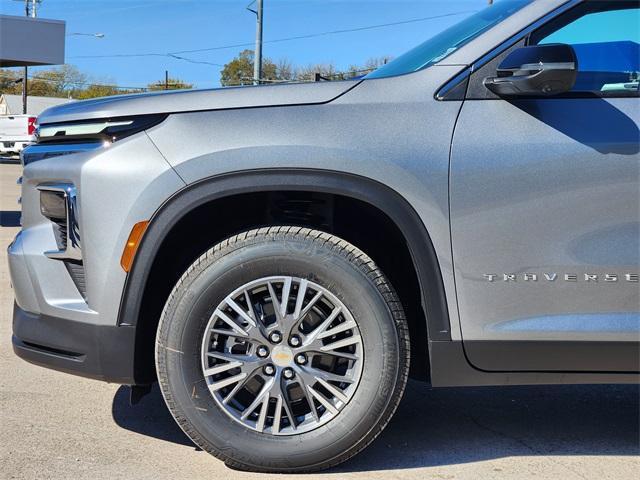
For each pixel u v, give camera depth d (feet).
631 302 8.67
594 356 8.74
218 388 8.73
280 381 8.73
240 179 8.52
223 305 8.70
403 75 9.05
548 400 12.19
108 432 10.18
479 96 8.78
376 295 8.60
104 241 8.59
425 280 8.64
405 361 8.74
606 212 8.56
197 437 8.79
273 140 8.54
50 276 9.15
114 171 8.59
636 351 8.70
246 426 8.76
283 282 8.68
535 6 9.00
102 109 8.87
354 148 8.52
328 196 9.09
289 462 8.77
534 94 8.55
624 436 10.59
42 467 8.96
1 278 20.35
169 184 8.51
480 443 10.23
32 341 9.20
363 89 8.89
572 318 8.68
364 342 8.66
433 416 11.35
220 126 8.64
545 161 8.57
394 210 8.55
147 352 9.08
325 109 8.73
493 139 8.63
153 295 9.00
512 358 8.76
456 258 8.62
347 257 8.61
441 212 8.56
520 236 8.59
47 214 9.35
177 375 8.67
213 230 9.38
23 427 10.23
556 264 8.61
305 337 8.73
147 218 8.54
